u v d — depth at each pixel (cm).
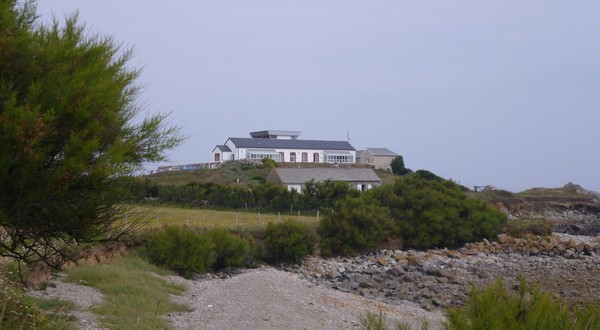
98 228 1012
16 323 1062
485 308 750
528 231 4938
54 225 957
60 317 1298
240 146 9012
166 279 2236
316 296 2353
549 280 3397
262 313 1834
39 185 891
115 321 1427
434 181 4916
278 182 6594
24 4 979
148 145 1036
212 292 2112
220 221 3938
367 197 4616
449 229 4462
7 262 1413
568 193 8225
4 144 854
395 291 2875
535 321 725
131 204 1083
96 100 930
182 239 2698
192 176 7350
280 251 3384
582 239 5194
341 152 9762
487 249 4481
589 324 745
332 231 3878
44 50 932
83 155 899
